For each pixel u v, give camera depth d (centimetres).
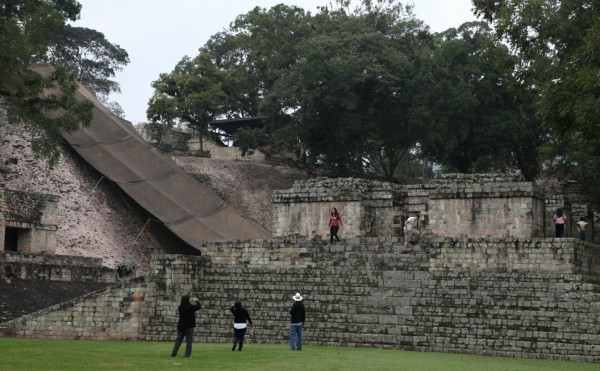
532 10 3294
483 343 2680
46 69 6731
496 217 3759
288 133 6644
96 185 5903
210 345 2777
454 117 6372
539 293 2902
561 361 2484
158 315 3356
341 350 2603
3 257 4294
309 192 4281
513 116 6412
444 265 3322
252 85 7794
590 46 2786
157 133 8094
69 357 2103
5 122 6050
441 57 6588
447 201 3862
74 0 7688
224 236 5650
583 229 3700
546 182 6788
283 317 3086
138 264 5475
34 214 4856
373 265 3453
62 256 4669
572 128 3000
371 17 7406
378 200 4278
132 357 2156
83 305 3322
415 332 2817
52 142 5350
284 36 7538
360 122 6347
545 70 3341
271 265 3688
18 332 3356
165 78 8125
